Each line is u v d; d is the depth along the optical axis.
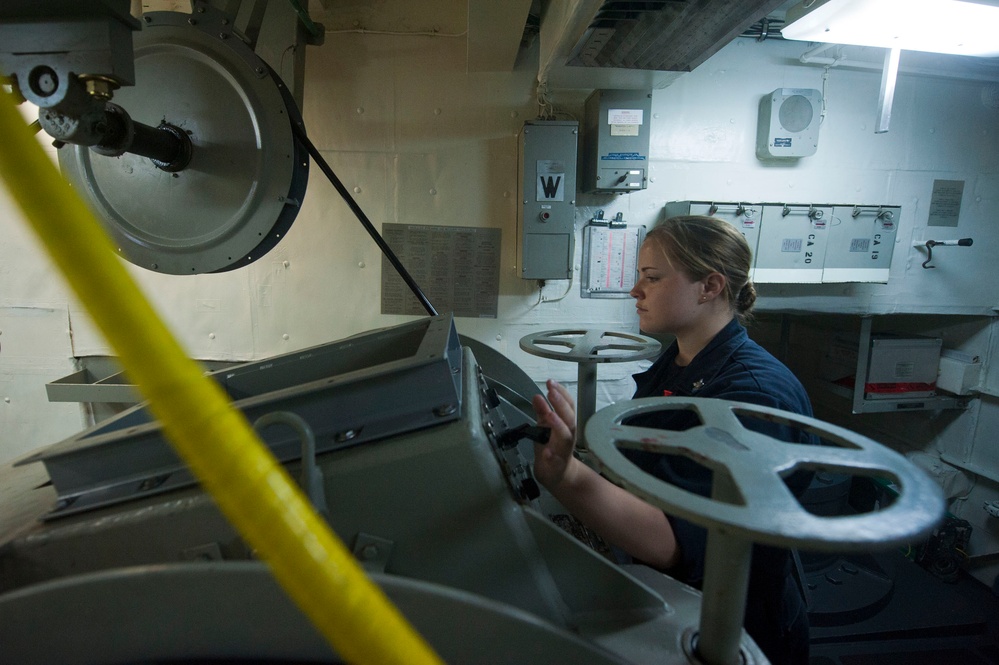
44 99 0.66
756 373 0.79
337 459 0.52
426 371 0.55
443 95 1.76
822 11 1.21
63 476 0.56
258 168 0.99
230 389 0.80
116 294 0.22
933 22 1.24
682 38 1.27
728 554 0.40
